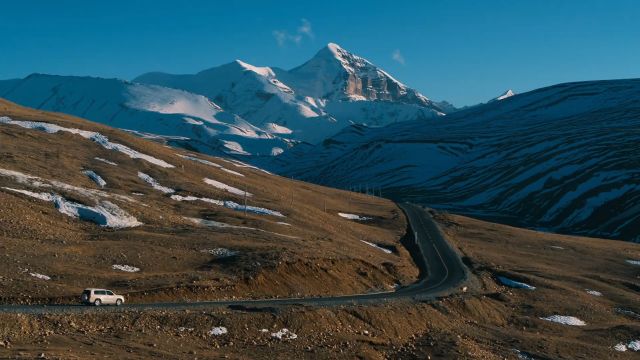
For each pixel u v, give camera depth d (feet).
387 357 143.64
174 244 214.48
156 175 335.47
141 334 123.44
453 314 189.37
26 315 118.11
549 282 262.47
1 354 98.78
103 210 241.76
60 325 119.24
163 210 273.13
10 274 151.23
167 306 143.23
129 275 172.04
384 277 233.76
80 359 102.68
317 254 218.18
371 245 311.47
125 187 299.17
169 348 119.34
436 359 145.38
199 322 133.80
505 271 275.18
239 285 177.68
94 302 139.74
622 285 283.79
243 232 253.44
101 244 198.08
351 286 209.36
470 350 154.10
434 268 280.10
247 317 139.74
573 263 330.95
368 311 162.09
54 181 263.90
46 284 148.66
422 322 172.35
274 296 179.93
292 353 130.11
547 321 206.59
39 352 102.47
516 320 202.69
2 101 449.48
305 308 151.33
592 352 175.52
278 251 208.95
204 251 209.15
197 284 167.43
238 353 125.49
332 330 148.36
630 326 203.72
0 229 193.67
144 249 199.21
